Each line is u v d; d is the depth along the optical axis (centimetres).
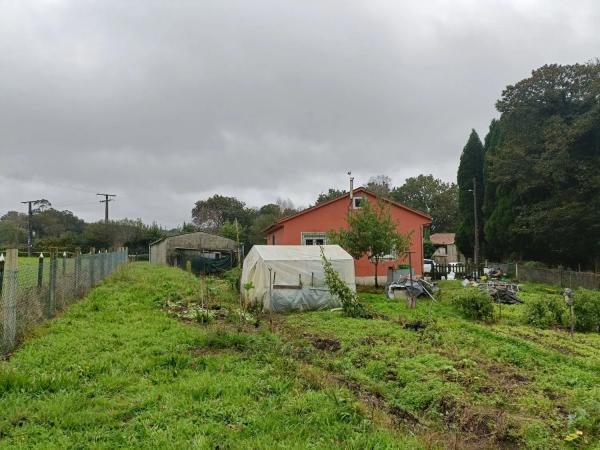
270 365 664
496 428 500
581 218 2597
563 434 496
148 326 939
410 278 1705
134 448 409
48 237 5800
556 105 3064
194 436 433
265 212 7231
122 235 5481
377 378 677
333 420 475
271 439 428
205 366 667
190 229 7156
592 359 826
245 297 1453
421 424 519
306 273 1440
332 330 1021
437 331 1012
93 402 514
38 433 437
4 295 712
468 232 4244
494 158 3281
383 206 1981
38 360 663
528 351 850
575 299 1189
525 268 2927
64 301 1134
